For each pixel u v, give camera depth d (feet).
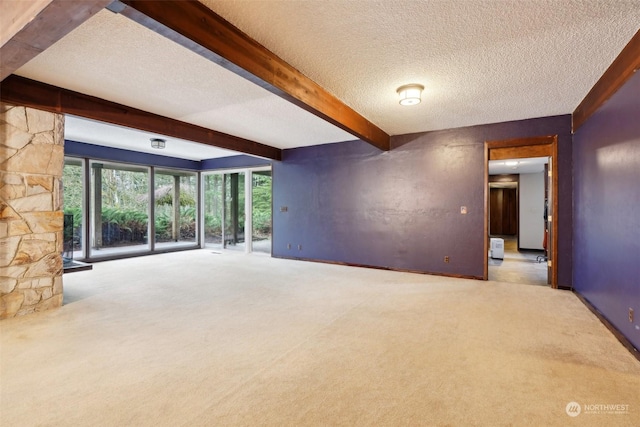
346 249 20.20
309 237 21.79
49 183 11.27
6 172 10.33
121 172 25.02
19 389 6.31
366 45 8.33
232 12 7.02
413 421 5.42
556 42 8.11
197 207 28.27
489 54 8.77
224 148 18.42
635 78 8.02
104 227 23.77
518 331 9.29
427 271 17.43
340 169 20.40
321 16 7.12
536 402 5.94
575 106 13.04
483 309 11.31
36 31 6.04
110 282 15.39
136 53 8.85
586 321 10.08
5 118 10.29
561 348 8.17
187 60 9.27
